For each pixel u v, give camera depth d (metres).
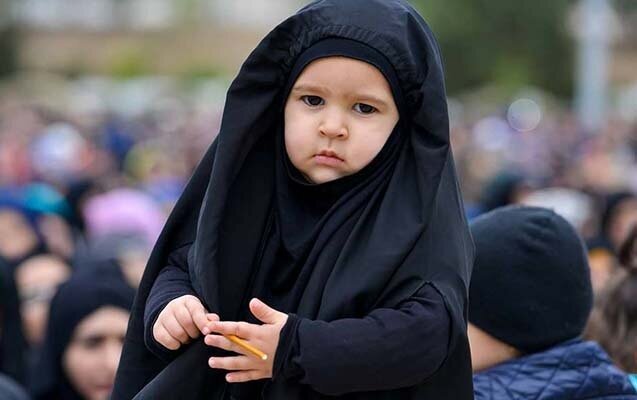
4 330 12.90
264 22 171.62
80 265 14.03
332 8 5.97
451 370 5.83
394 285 5.75
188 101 131.88
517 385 7.43
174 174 37.97
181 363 5.91
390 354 5.58
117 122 89.06
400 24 5.97
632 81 135.50
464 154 48.97
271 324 5.60
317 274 5.89
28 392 12.59
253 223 6.15
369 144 5.95
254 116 6.06
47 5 172.12
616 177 35.91
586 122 71.81
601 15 71.44
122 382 6.32
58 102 120.50
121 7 174.62
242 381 5.73
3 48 146.12
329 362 5.54
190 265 6.13
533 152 58.25
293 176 6.13
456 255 5.88
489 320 7.67
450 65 113.19
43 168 46.44
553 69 114.88
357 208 5.99
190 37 168.38
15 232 19.31
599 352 7.60
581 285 7.75
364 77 5.90
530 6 112.50
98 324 12.19
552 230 7.73
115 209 22.95
